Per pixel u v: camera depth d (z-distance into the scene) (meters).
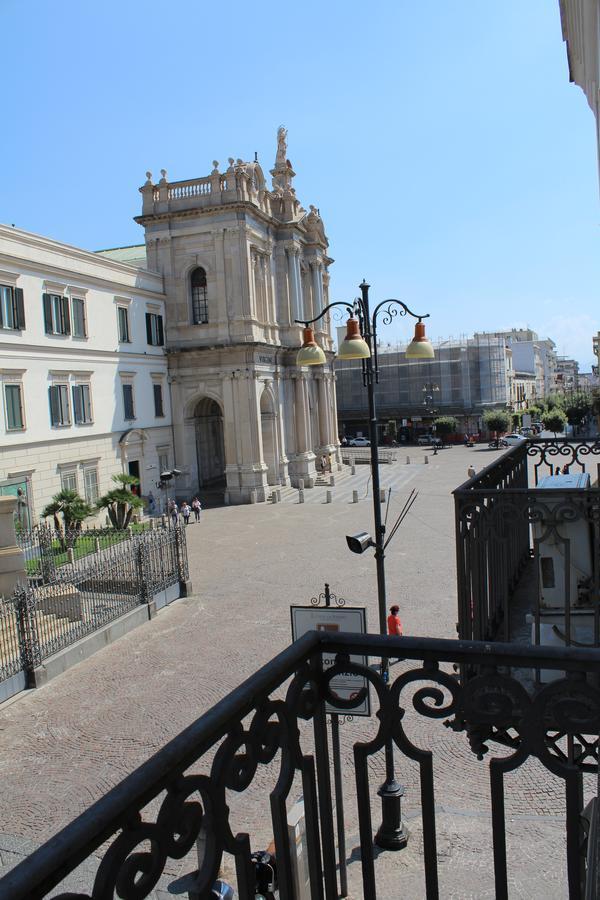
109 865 2.36
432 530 35.62
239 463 48.84
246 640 21.09
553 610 7.18
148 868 2.52
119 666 19.64
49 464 36.38
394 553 30.89
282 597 25.33
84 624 21.30
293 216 55.22
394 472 61.97
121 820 2.44
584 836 4.50
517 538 9.80
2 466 33.16
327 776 3.87
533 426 89.31
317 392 61.72
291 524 39.66
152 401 47.28
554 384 169.75
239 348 47.94
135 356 45.06
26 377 34.75
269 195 53.38
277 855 3.46
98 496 40.62
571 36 7.52
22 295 34.38
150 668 19.38
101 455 41.06
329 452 61.94
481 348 95.31
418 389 96.75
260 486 48.75
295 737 3.54
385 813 11.36
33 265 35.06
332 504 46.12
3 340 33.09
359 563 29.48
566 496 6.41
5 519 22.62
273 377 52.53
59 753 14.88
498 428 83.31
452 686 3.55
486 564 7.65
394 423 97.12
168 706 16.89
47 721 16.42
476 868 10.39
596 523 6.30
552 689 3.40
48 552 29.53
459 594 6.82
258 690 3.20
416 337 15.95
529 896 9.62
